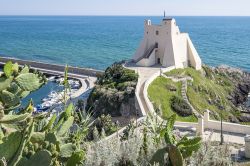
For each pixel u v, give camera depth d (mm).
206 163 6426
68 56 155750
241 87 84688
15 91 6074
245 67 137125
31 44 199250
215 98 70312
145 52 78812
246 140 21922
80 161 6184
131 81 62344
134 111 53281
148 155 6500
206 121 36375
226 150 6828
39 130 6891
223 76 85438
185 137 6426
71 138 7500
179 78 67688
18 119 5570
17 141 5105
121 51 173000
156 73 65500
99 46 190750
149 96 56438
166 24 75438
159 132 7418
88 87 80875
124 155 6566
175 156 5781
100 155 6418
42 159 5207
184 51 79062
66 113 7301
